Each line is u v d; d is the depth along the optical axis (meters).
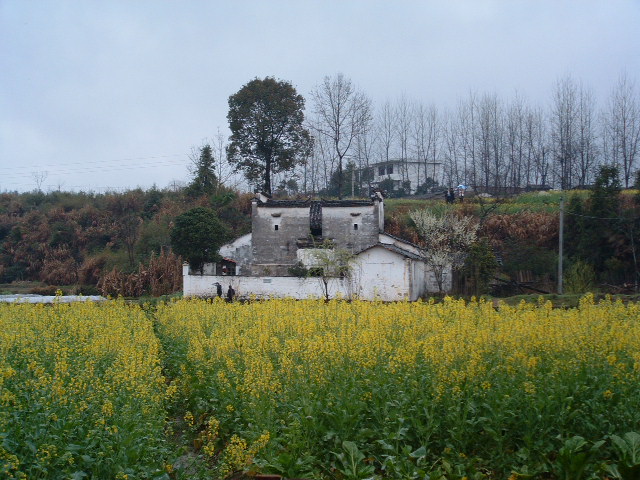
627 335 13.13
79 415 9.58
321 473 10.26
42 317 18.12
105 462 8.91
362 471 9.62
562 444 10.15
